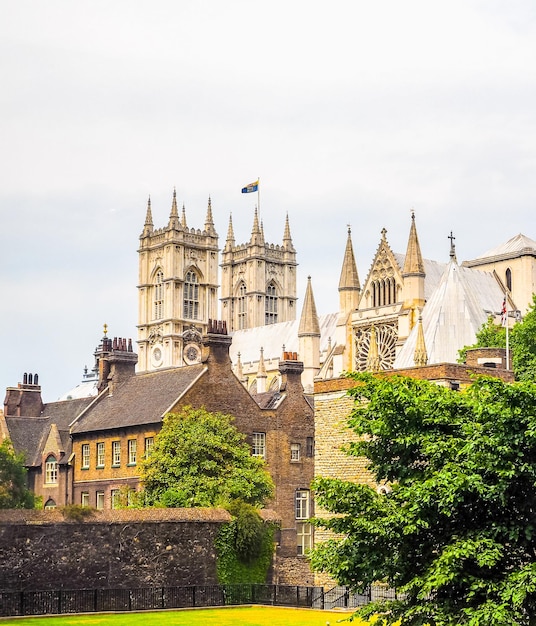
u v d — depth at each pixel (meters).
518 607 41.78
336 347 197.75
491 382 44.09
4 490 81.75
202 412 99.69
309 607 79.00
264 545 85.06
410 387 48.06
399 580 45.66
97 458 112.44
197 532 81.94
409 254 182.75
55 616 71.75
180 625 66.12
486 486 42.38
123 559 78.12
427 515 44.00
